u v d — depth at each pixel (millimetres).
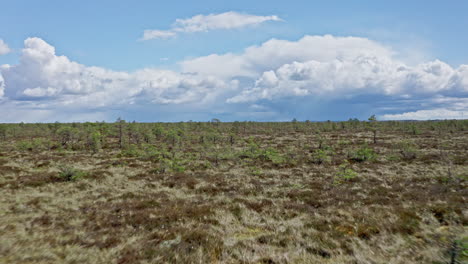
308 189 15203
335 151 33500
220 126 80188
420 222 8508
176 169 22328
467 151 28594
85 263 6273
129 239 7832
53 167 22312
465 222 8391
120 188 16031
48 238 7688
